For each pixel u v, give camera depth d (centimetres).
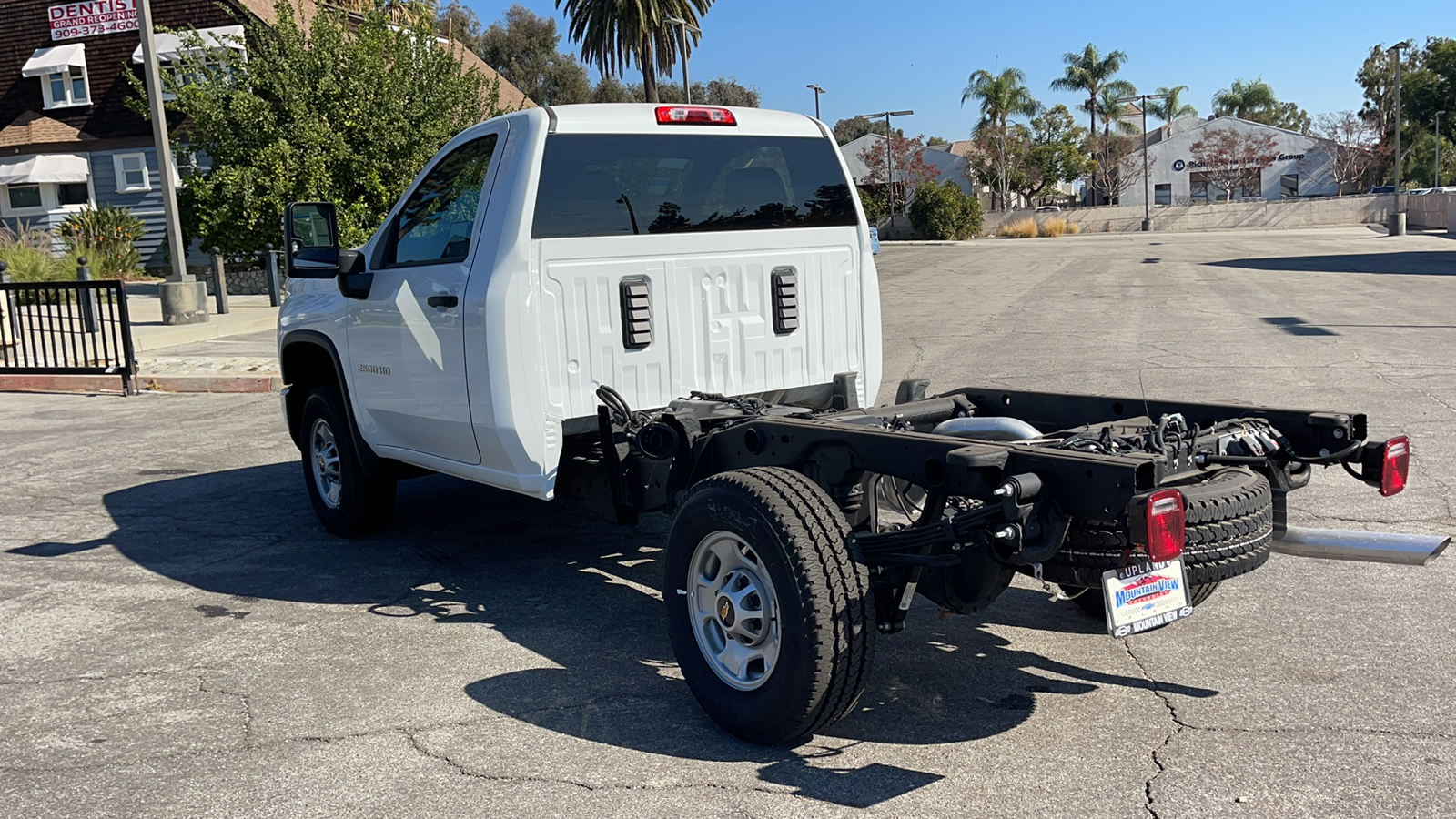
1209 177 7644
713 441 439
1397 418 865
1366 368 1116
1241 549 351
